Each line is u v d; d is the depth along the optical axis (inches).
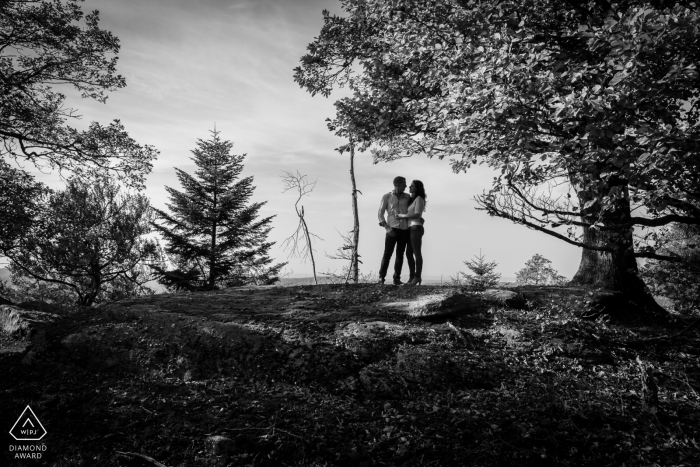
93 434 171.2
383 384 199.8
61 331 287.9
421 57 307.6
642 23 168.2
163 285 788.6
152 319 272.8
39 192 660.7
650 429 180.2
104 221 743.1
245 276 825.5
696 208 235.5
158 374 235.0
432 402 191.5
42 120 651.5
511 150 212.2
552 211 256.5
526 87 205.2
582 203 256.7
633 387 212.2
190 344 243.4
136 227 762.8
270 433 166.9
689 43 171.3
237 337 237.6
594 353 240.1
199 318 261.6
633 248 277.7
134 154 703.1
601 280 355.9
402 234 354.3
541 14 267.1
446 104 238.5
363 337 231.1
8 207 611.8
